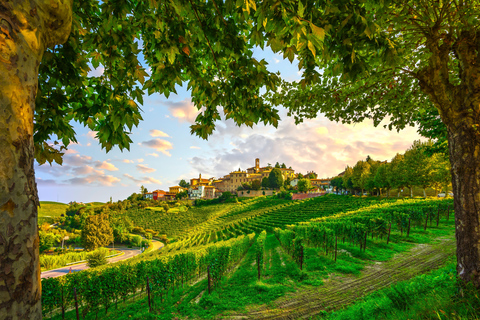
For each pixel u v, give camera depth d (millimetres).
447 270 6555
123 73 3770
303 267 11898
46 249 61156
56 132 3746
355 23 2523
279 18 2314
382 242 15078
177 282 11969
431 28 4613
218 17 3215
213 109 4219
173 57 3379
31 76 1427
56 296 8812
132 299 10805
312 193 109375
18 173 1255
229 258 14430
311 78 3000
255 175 149625
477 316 3256
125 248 72250
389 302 5367
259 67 3531
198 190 143625
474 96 4270
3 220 1155
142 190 158750
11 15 1298
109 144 3621
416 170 47594
